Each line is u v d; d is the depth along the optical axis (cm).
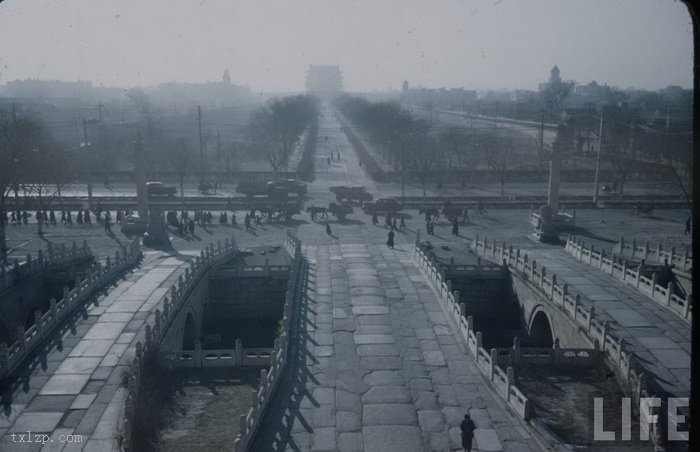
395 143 11194
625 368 2534
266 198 7419
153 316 3272
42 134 8431
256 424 2245
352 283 4128
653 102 17312
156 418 2311
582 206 7062
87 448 2061
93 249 4994
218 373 2791
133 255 4491
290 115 13562
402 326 3344
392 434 2231
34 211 6712
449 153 11106
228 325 4359
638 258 4500
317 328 3306
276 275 4372
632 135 9925
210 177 9419
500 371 2545
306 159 11362
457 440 2191
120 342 2931
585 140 11588
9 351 2627
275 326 4306
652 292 3531
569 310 3309
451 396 2536
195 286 3912
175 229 5994
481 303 4431
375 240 5541
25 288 3672
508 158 11544
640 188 8344
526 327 3994
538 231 5491
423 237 5656
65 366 2675
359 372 2770
